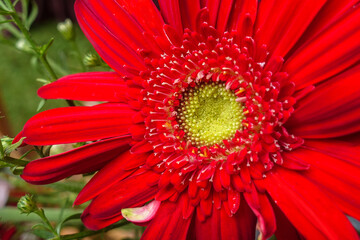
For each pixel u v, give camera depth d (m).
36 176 0.14
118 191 0.15
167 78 0.15
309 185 0.14
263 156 0.14
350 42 0.13
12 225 0.19
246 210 0.14
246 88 0.15
